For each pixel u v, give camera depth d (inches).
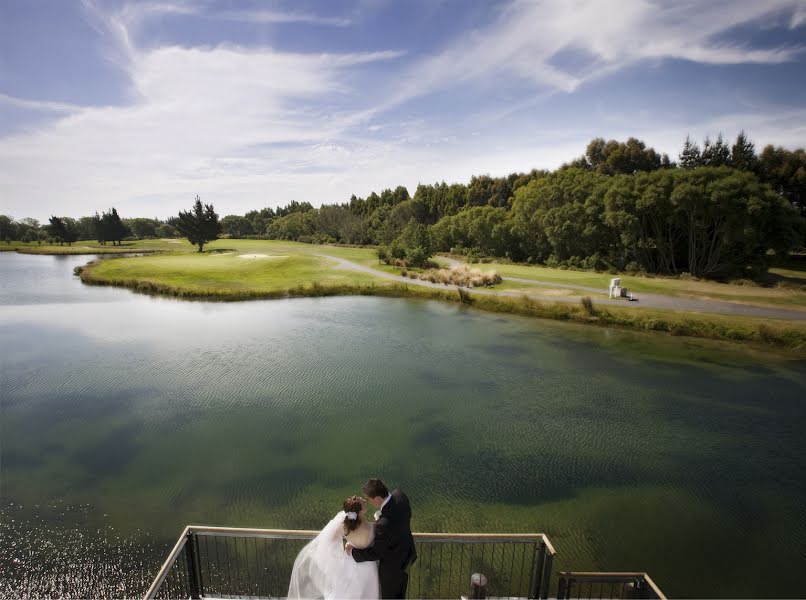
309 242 5275.6
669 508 454.9
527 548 383.9
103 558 368.5
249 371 872.3
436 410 695.7
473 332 1195.3
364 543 181.3
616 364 923.4
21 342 1082.7
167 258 3078.2
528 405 719.1
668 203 1996.8
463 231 3718.0
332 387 791.7
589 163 4308.6
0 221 5930.1
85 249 4313.5
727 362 938.7
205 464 533.6
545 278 2057.1
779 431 635.5
